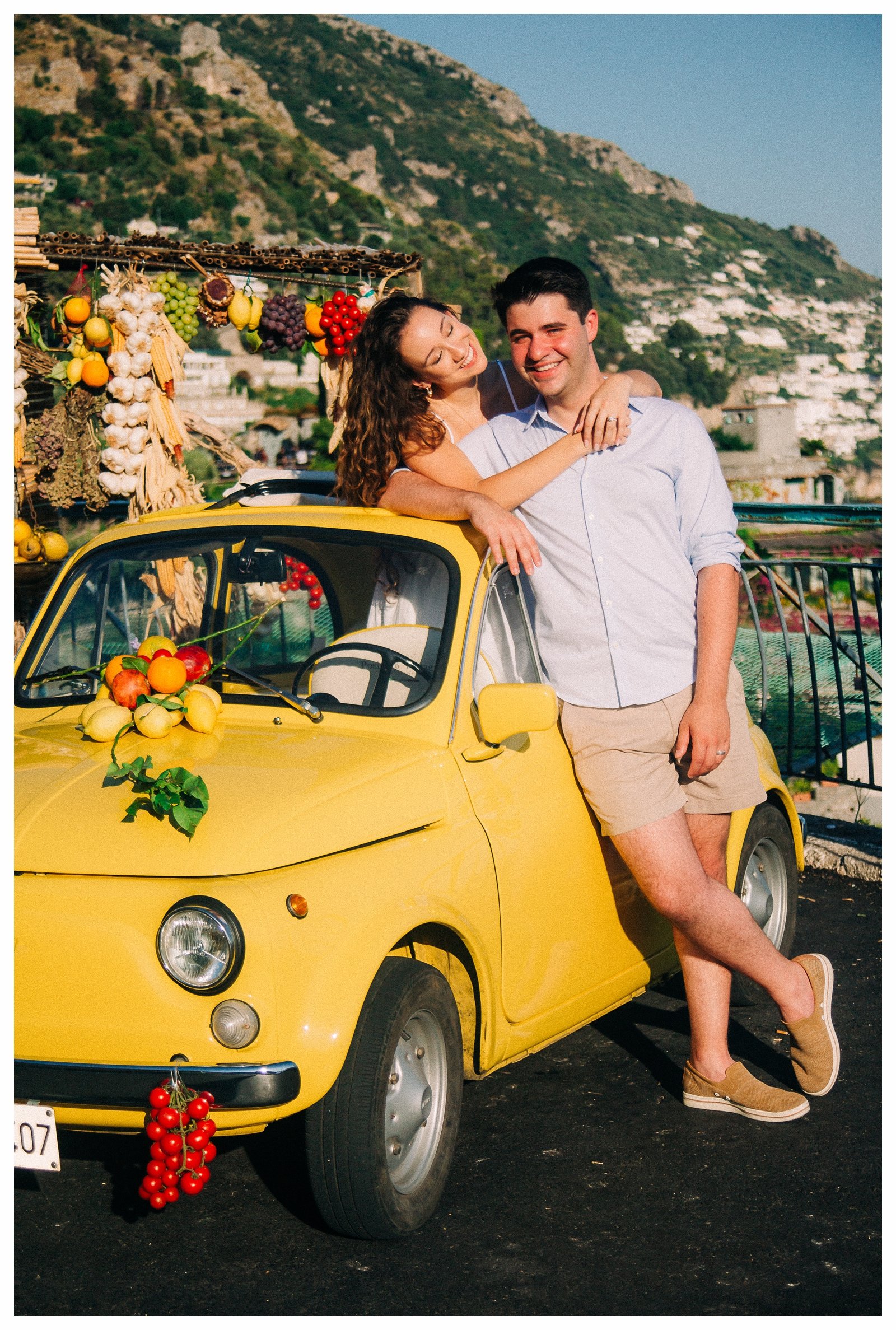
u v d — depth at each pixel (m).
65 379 5.91
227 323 6.46
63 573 4.03
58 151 162.12
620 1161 3.51
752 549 7.43
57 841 2.81
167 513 4.23
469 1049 3.34
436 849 3.12
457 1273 2.89
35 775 3.09
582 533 3.54
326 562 3.65
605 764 3.57
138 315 5.97
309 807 2.89
